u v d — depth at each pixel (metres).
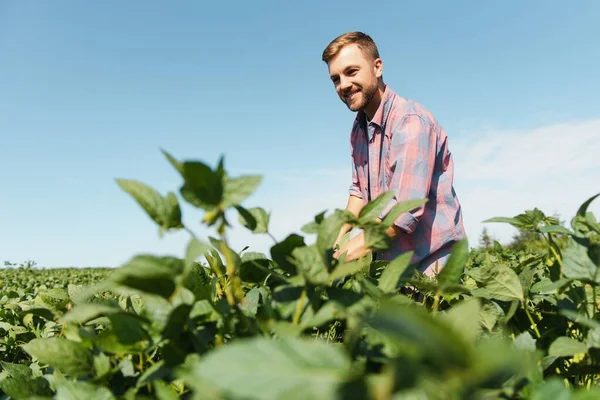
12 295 3.25
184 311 0.90
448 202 3.28
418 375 0.52
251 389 0.52
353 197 4.05
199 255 0.78
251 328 0.92
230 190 0.81
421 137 2.96
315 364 0.55
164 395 0.85
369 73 3.59
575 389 1.15
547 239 1.34
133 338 1.00
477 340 1.19
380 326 0.88
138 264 0.83
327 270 1.00
